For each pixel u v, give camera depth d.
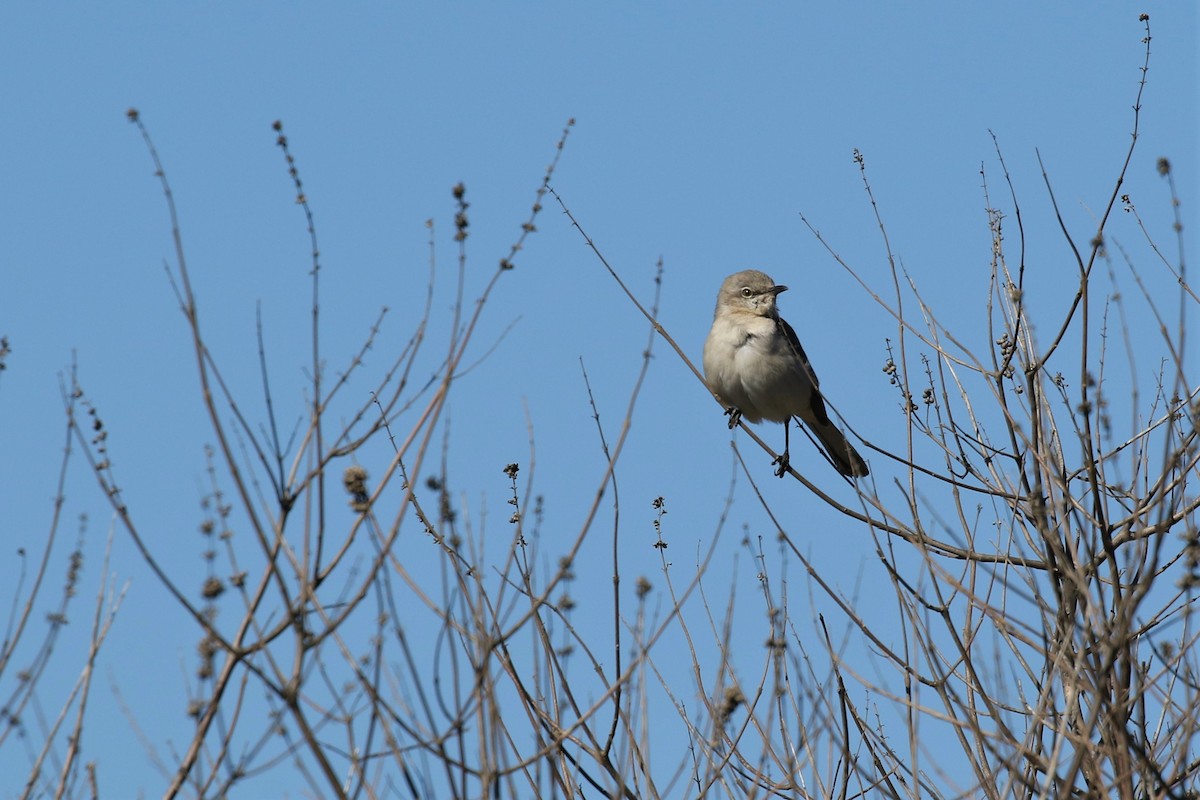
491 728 8.80
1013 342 12.80
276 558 8.38
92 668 9.30
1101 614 10.02
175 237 8.71
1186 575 10.25
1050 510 11.70
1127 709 9.95
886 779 10.97
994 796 10.24
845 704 10.93
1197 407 10.35
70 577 9.56
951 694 10.58
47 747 9.01
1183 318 10.18
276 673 8.47
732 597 10.37
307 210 9.23
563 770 10.17
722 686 10.20
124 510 8.41
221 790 8.27
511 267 9.67
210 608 8.72
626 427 9.42
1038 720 10.57
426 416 9.27
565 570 9.19
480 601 9.40
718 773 10.02
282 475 8.86
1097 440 11.72
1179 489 11.79
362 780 8.21
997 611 10.84
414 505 10.25
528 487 10.13
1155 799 9.89
